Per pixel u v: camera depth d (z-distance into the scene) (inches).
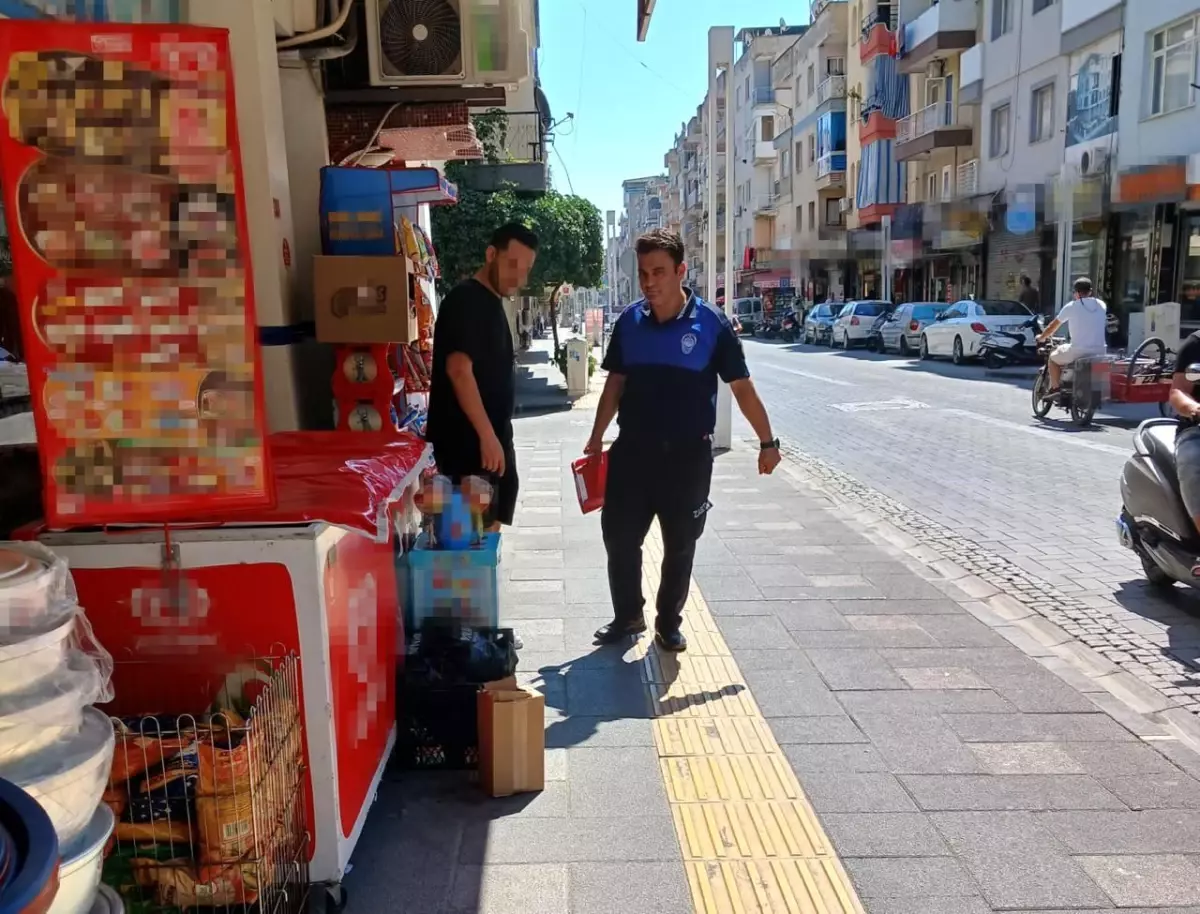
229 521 100.3
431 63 216.7
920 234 1264.8
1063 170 924.0
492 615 153.7
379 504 108.9
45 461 97.3
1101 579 233.6
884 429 501.4
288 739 100.3
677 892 111.7
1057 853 119.0
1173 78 790.5
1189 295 806.5
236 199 95.2
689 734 151.2
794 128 2007.9
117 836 94.3
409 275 182.5
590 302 3134.8
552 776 138.4
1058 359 488.4
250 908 96.6
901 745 147.2
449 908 109.0
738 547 262.2
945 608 210.5
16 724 74.4
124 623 100.0
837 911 108.2
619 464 180.9
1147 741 148.8
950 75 1274.6
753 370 942.4
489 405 179.0
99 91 91.7
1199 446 194.2
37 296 94.2
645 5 269.9
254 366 97.8
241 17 165.6
